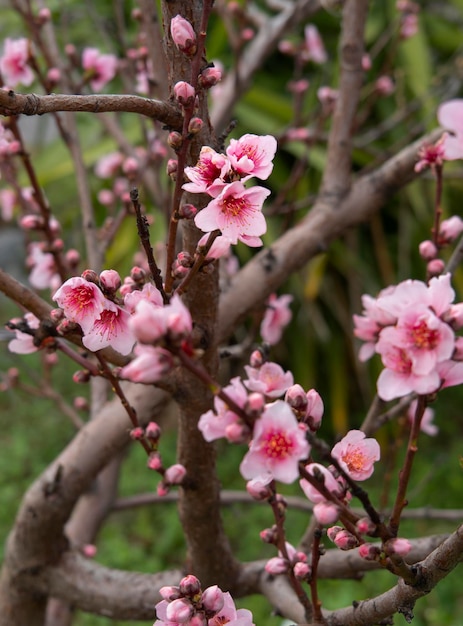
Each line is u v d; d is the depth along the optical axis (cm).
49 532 82
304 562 64
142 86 106
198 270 60
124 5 198
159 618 58
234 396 49
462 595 168
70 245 223
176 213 60
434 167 74
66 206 223
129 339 60
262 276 85
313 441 50
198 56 59
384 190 88
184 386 68
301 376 211
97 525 103
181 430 70
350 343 215
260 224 56
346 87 89
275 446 50
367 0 89
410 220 212
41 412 237
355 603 60
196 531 75
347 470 56
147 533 198
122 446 82
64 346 67
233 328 85
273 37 115
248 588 79
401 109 135
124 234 183
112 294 59
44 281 94
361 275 206
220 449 214
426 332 52
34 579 83
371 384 209
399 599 57
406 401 76
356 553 75
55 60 100
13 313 268
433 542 71
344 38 89
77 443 82
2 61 91
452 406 222
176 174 60
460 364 53
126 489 204
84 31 199
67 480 81
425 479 100
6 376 108
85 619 169
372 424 76
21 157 82
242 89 113
